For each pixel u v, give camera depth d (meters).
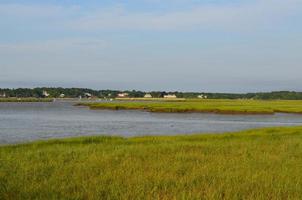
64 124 59.44
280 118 83.50
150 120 71.56
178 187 12.07
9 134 42.84
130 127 54.75
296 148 22.38
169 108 112.00
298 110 110.62
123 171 14.37
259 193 11.44
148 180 12.95
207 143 24.55
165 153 19.61
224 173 14.26
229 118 81.31
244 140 27.55
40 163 16.39
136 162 16.53
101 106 137.75
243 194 11.34
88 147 22.39
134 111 113.94
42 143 26.47
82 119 73.25
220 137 31.17
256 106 126.44
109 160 17.00
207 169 15.01
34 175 13.83
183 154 19.03
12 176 13.66
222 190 11.71
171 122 66.25
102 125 58.06
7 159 17.53
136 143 25.66
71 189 11.84
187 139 29.36
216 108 110.44
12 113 98.12
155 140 28.14
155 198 10.82
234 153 19.91
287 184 12.44
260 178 13.39
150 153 19.44
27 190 11.62
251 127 56.91
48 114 93.50
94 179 13.11
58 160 17.23
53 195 11.02
